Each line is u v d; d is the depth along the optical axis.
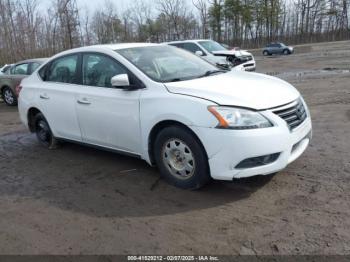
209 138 3.98
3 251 3.49
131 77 4.80
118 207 4.18
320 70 17.72
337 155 5.22
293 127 4.21
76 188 4.79
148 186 4.64
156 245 3.40
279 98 4.22
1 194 4.79
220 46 17.09
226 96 4.11
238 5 62.91
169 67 5.05
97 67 5.28
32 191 4.81
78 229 3.78
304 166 4.89
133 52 5.19
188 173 4.36
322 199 3.98
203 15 52.34
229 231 3.54
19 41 25.91
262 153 3.90
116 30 44.88
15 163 5.98
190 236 3.51
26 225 3.94
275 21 66.62
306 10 67.69
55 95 5.86
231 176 3.97
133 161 5.57
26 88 6.54
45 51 27.17
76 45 29.89
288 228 3.50
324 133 6.37
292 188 4.29
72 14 29.52
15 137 7.76
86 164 5.64
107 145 5.25
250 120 3.91
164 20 50.41
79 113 5.45
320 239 3.29
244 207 3.96
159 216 3.91
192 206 4.06
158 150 4.57
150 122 4.48
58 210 4.22
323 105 8.74
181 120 4.17
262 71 19.91
